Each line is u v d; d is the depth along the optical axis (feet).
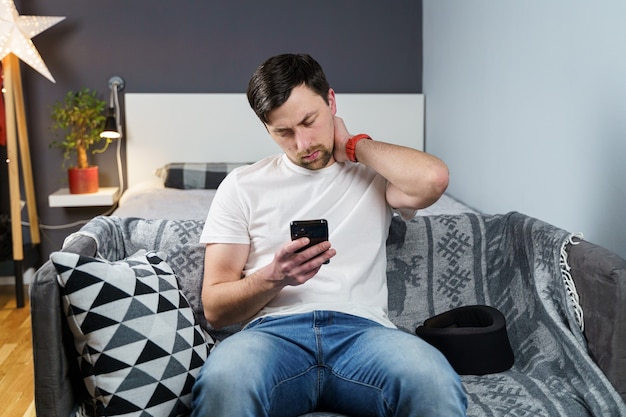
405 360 4.48
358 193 5.63
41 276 4.71
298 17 13.30
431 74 12.96
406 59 13.57
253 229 5.54
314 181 5.57
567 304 5.40
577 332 5.30
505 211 9.27
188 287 6.09
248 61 13.30
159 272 5.47
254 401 4.37
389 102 13.30
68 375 4.92
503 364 5.63
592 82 6.73
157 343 4.95
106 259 5.98
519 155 8.70
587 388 5.03
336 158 5.69
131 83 13.19
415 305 6.31
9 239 12.19
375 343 4.75
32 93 12.97
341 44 13.44
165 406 4.89
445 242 6.44
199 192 11.86
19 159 13.07
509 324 6.19
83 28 12.98
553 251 5.61
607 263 4.95
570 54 7.19
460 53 11.07
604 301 4.97
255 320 5.22
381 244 5.58
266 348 4.72
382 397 4.59
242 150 13.15
